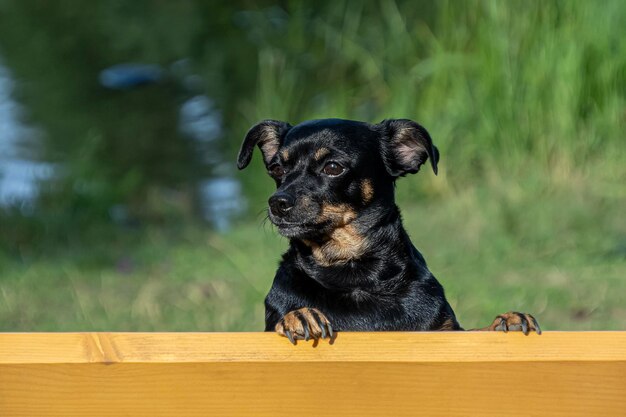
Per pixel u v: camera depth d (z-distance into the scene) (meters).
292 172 6.27
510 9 13.08
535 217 11.36
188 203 14.03
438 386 3.58
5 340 3.52
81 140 15.30
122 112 16.67
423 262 6.35
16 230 12.39
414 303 5.93
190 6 18.78
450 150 13.05
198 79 17.47
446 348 3.61
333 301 5.93
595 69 12.73
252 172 14.15
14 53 18.95
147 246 12.23
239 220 13.39
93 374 3.50
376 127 6.55
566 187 11.98
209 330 9.00
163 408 3.52
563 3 12.95
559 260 10.47
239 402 3.54
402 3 15.43
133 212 13.81
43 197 13.23
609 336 3.66
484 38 13.22
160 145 15.70
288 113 14.69
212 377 3.53
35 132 15.80
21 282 10.64
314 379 3.56
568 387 3.61
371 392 3.57
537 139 12.65
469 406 3.59
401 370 3.57
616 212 11.44
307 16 16.27
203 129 16.14
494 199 11.95
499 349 3.61
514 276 10.12
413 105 13.70
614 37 12.80
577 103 12.61
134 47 18.75
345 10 15.88
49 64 18.58
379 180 6.33
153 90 17.25
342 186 6.12
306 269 6.05
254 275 10.64
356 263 6.00
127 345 3.54
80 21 19.75
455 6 13.95
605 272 10.08
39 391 3.49
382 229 6.16
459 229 11.50
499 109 12.91
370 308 5.93
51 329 9.19
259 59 15.84
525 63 12.91
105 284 10.68
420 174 13.02
